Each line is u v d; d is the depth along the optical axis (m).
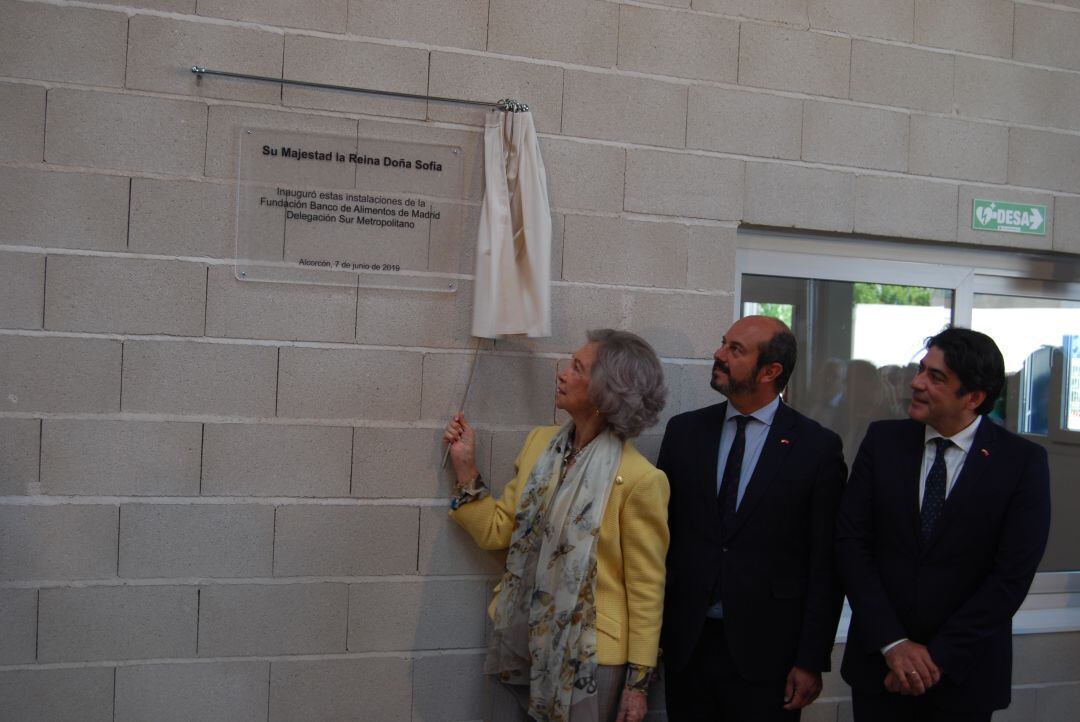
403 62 2.68
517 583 2.40
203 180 2.55
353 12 2.64
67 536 2.48
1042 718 3.27
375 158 2.66
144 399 2.52
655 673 2.54
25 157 2.45
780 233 3.10
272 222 2.60
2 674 2.46
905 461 2.41
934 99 3.16
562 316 2.82
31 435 2.46
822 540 2.45
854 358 3.23
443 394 2.72
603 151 2.85
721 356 2.50
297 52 2.61
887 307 3.25
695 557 2.49
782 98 3.01
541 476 2.44
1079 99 3.33
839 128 3.06
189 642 2.55
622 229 2.87
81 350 2.49
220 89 2.56
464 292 2.73
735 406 2.55
